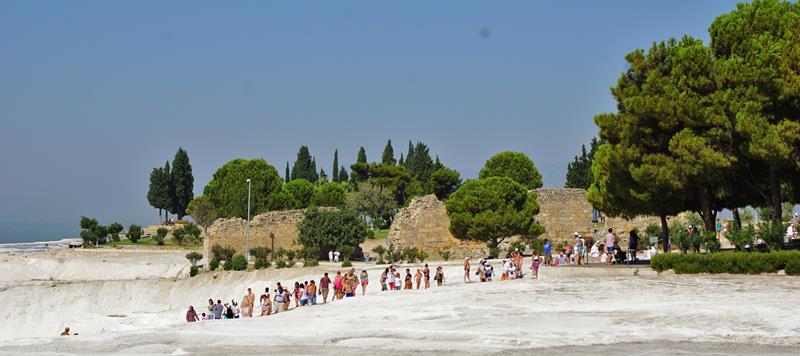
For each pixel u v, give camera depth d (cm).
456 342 2284
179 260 8394
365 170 14862
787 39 3878
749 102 3853
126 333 2780
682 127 4200
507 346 2184
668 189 4431
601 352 2036
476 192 7531
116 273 7725
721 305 2819
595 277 4141
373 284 5638
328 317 3088
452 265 6406
